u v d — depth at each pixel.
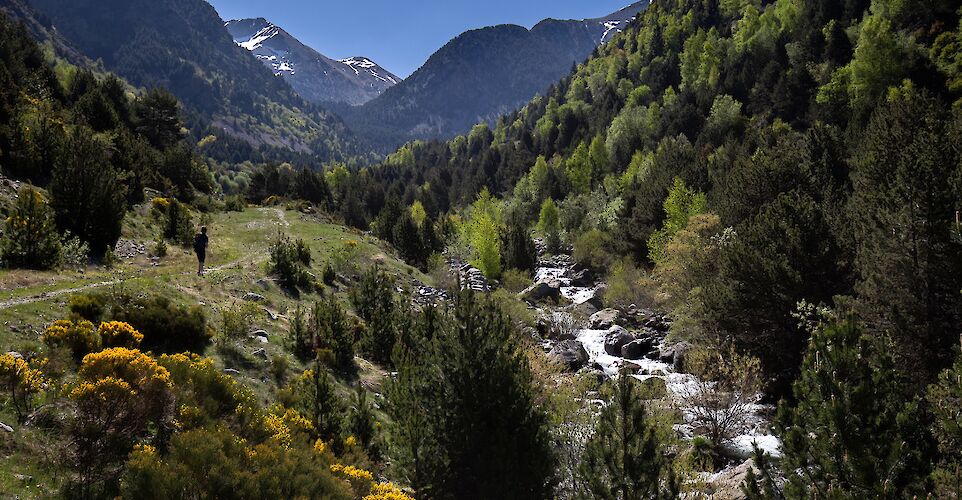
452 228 86.94
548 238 79.00
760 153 41.03
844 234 25.00
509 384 12.28
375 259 44.38
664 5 190.00
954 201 17.80
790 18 117.88
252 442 10.66
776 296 23.28
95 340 12.52
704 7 160.88
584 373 24.80
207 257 33.69
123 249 29.84
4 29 78.50
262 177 107.62
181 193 62.34
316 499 9.26
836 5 108.31
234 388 12.00
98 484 8.73
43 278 18.61
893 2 86.12
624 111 126.69
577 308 42.72
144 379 9.69
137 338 13.28
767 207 25.81
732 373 19.80
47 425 9.41
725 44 130.12
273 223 56.56
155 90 84.88
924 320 18.34
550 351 28.48
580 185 113.06
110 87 84.06
